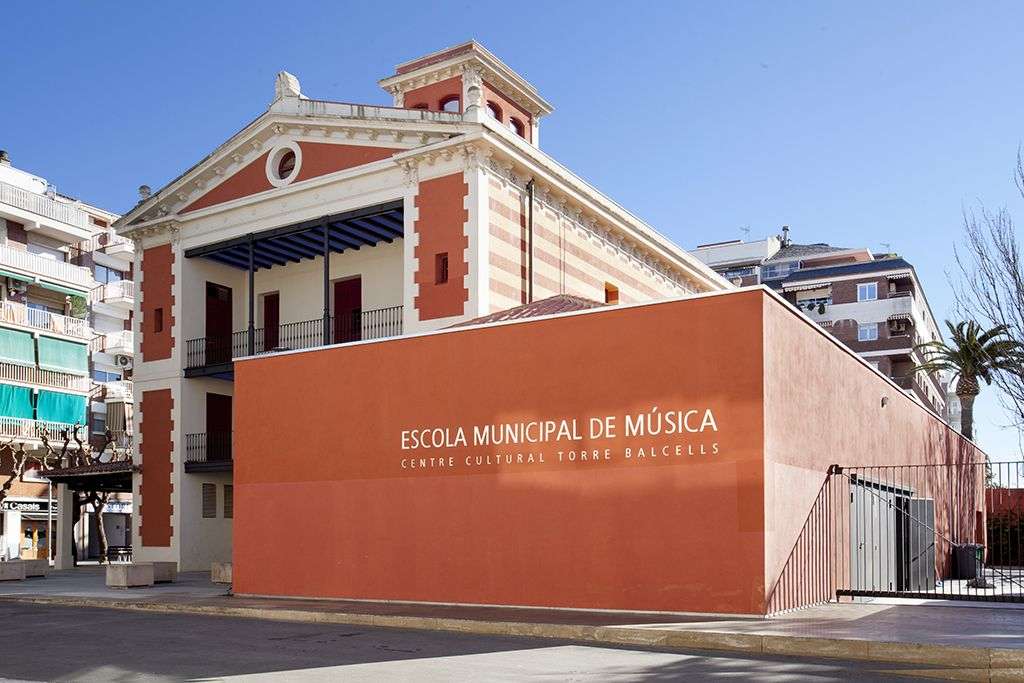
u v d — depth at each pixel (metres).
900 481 21.91
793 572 14.06
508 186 24.36
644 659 10.21
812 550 14.98
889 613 13.45
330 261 29.67
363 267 28.94
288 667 9.70
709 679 8.83
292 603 16.62
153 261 30.25
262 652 10.88
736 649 11.00
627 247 30.88
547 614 14.08
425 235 23.77
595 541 14.55
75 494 39.66
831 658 10.30
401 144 24.78
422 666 9.70
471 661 10.07
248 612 15.68
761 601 12.96
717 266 76.69
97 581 24.58
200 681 8.90
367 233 27.48
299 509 18.06
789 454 14.26
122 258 50.41
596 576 14.46
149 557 28.89
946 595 15.28
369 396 17.50
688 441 13.92
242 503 18.86
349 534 17.33
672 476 13.98
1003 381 27.78
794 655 10.55
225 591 20.00
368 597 16.89
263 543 18.44
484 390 16.11
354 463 17.48
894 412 21.95
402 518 16.72
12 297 42.25
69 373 44.12
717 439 13.67
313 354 18.36
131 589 20.98
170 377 29.28
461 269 23.02
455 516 16.11
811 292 66.00
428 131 23.95
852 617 12.88
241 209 28.08
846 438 17.45
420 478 16.61
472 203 23.12
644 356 14.52
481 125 22.94
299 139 26.91
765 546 13.07
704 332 14.02
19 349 41.62
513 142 24.11
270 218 27.31
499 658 10.31
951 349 42.78
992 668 9.36
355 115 25.41
